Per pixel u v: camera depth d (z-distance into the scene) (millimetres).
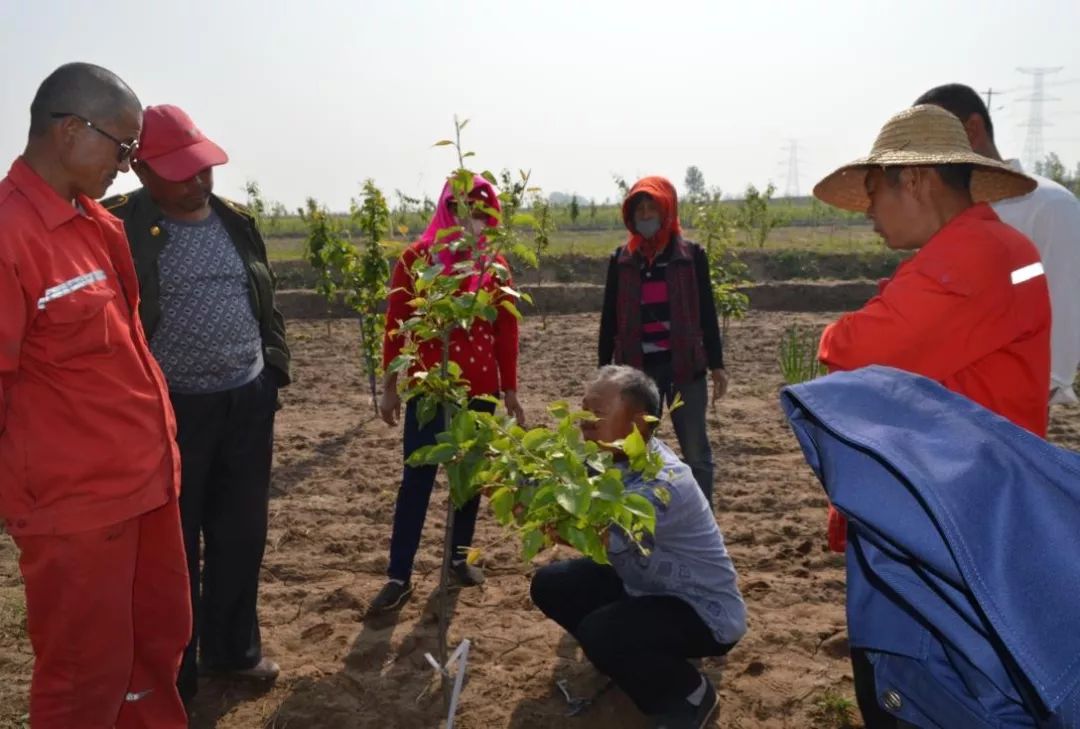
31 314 2350
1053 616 1653
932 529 1826
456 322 2680
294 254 21656
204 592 3467
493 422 2307
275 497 5789
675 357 4695
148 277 3025
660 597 3156
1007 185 2762
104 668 2586
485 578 4512
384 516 5449
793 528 5086
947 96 3213
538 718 3312
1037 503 1775
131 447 2545
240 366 3256
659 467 2297
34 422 2436
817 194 2998
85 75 2418
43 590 2492
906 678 2057
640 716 3344
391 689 3504
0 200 2361
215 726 3279
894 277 2473
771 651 3756
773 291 16141
